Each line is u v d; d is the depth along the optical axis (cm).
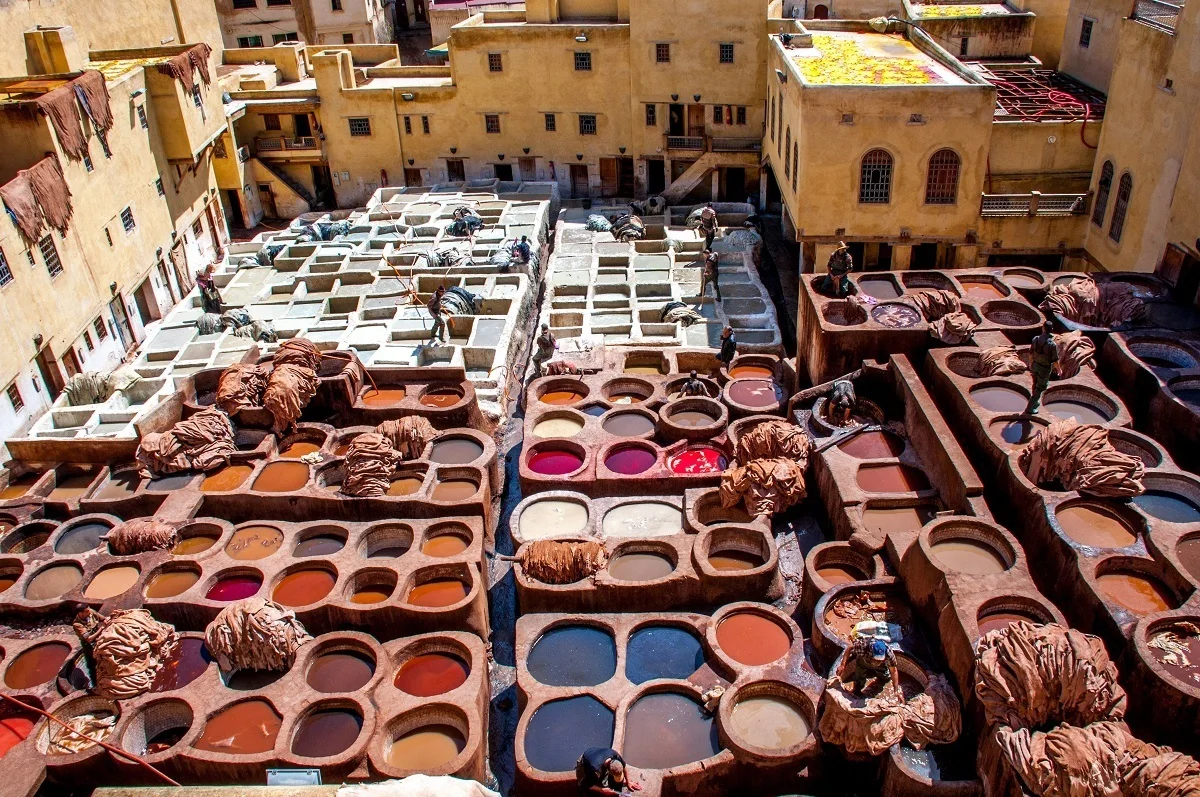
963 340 2709
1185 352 2567
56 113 3488
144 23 5097
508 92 5138
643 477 2644
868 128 3394
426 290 4081
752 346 3394
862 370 2755
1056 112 3650
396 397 3158
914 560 2045
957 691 1828
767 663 2064
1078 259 3566
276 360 3058
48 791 1967
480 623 2372
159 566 2441
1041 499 2086
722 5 4638
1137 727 1691
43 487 2884
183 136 4412
